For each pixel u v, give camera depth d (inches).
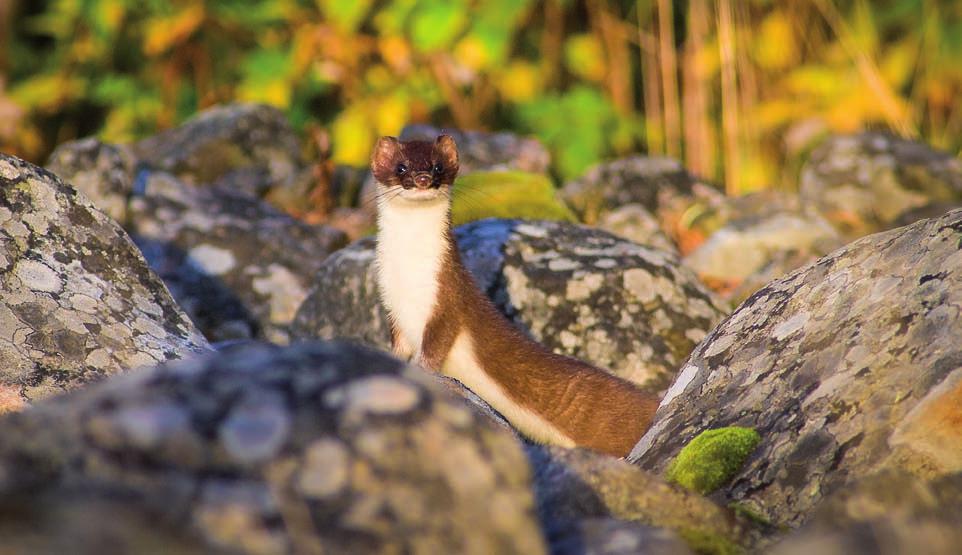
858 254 266.1
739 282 550.6
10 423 145.6
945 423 209.6
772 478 223.8
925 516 169.0
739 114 783.7
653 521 190.4
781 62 797.2
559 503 193.5
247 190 636.1
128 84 804.0
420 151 403.5
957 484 178.7
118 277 308.5
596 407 376.5
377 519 141.9
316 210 624.7
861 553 157.8
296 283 517.0
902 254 253.1
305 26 774.5
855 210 659.4
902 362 225.6
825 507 174.2
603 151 799.7
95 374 276.8
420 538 142.3
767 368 256.2
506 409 386.6
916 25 812.6
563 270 432.8
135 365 285.1
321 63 770.2
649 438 271.7
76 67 820.0
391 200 398.9
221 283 513.3
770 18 794.2
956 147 810.8
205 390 149.0
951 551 163.0
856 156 679.1
